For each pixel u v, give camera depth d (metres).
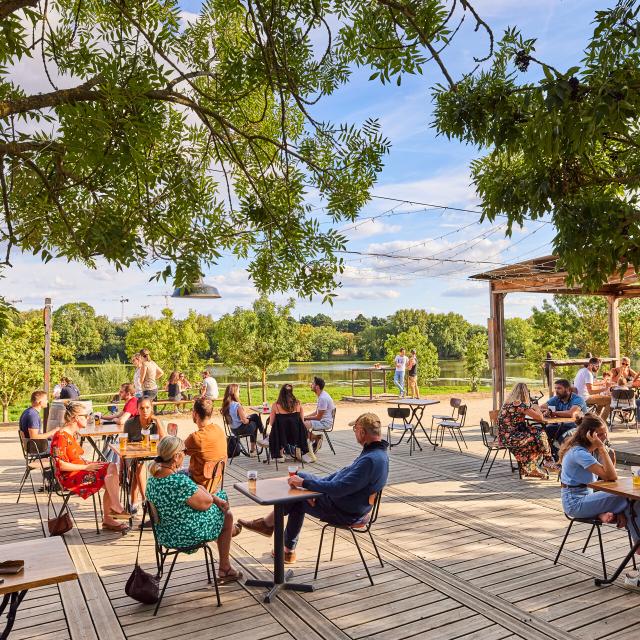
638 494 4.04
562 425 8.26
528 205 3.46
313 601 4.12
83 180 2.34
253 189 3.40
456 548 5.18
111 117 2.29
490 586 4.35
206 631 3.71
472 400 18.47
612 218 2.99
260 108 3.75
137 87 2.34
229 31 3.54
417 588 4.32
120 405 12.19
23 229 2.66
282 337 18.03
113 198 2.33
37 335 16.45
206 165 3.54
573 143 2.80
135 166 2.32
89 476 5.71
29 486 7.73
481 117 3.35
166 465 4.05
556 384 8.38
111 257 2.21
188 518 4.04
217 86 3.52
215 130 3.36
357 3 3.13
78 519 6.20
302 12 3.15
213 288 6.34
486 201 3.70
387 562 4.84
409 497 6.95
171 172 2.79
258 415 9.54
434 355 25.55
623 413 12.09
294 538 4.75
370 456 4.34
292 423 8.54
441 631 3.69
